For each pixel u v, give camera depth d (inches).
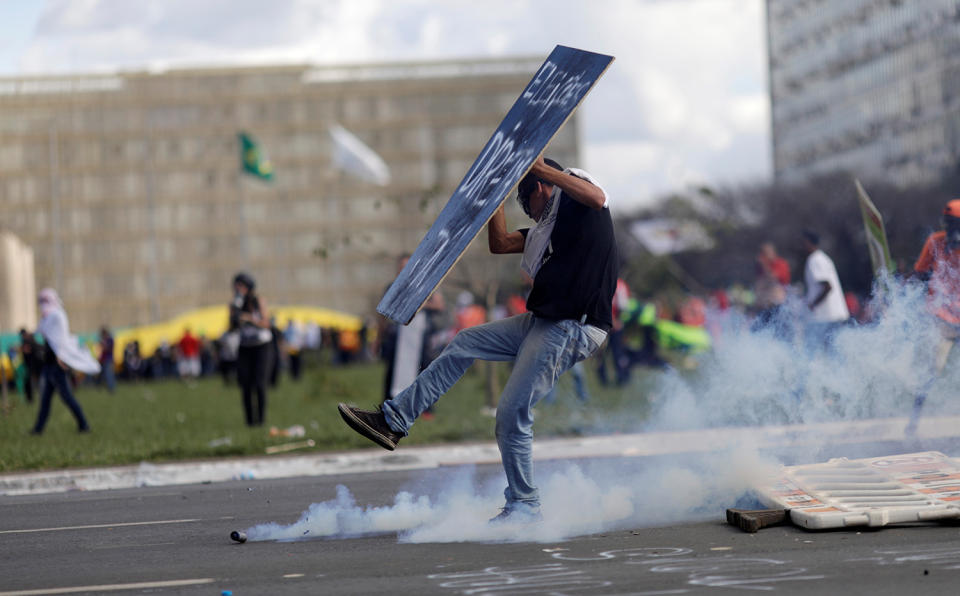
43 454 1031.0
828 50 7406.5
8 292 5846.5
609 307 519.2
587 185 507.8
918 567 414.3
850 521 490.3
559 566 442.9
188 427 1362.0
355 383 2158.0
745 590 387.5
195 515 668.1
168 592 425.1
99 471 906.7
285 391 2301.9
